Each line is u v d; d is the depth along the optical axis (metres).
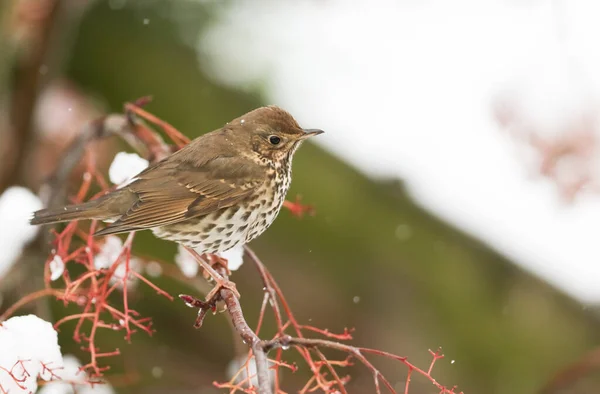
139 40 13.28
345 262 13.41
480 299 13.40
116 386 11.90
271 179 8.56
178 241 8.29
